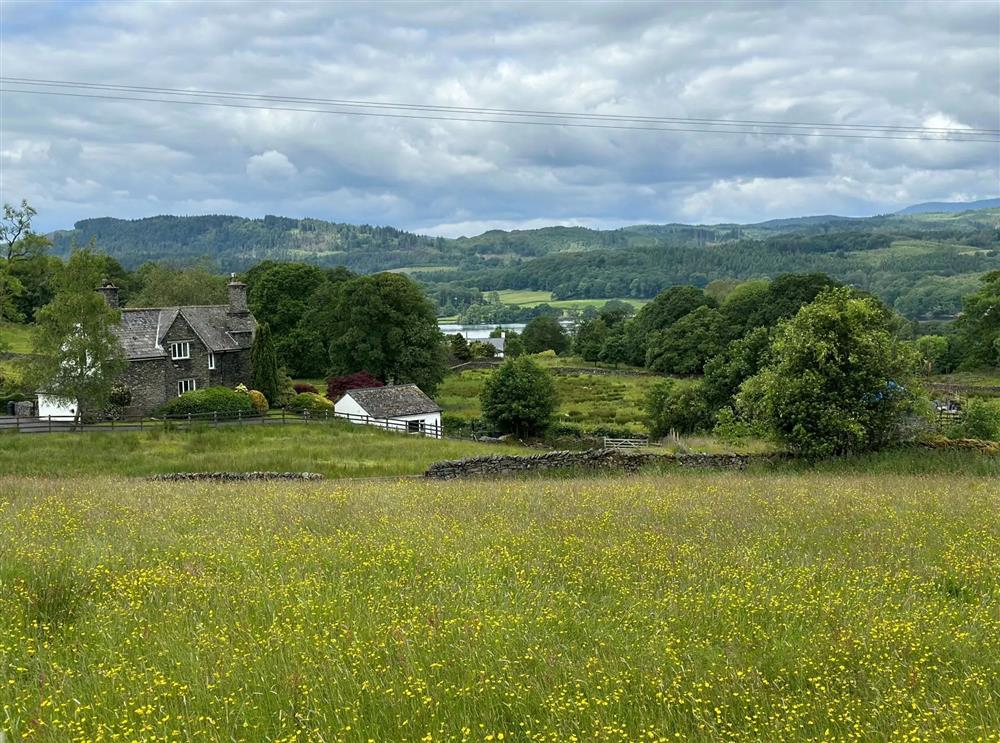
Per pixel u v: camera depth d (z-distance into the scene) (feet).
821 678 24.89
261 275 377.09
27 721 21.53
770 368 111.34
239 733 21.57
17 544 43.32
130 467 126.52
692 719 22.38
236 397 192.85
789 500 62.54
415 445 160.56
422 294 292.40
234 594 33.78
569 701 22.36
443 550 41.91
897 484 77.10
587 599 33.73
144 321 210.79
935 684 24.67
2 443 144.97
